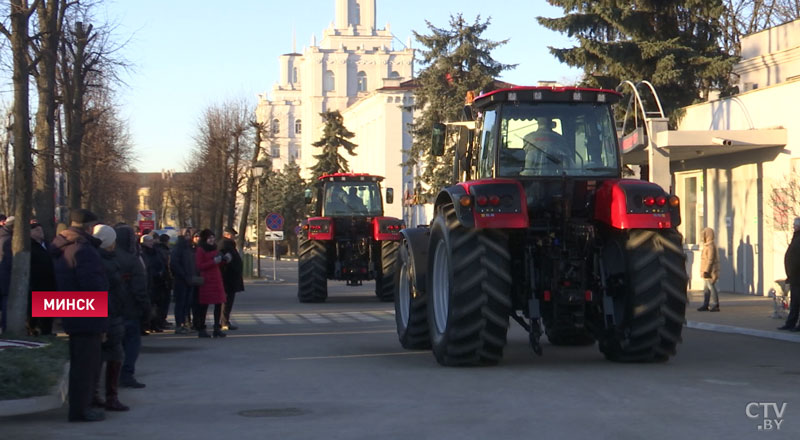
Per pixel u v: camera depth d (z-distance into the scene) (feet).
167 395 32.89
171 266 58.75
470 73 149.69
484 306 36.70
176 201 309.01
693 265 88.43
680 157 84.94
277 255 302.04
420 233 44.75
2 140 130.00
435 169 156.97
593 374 35.60
